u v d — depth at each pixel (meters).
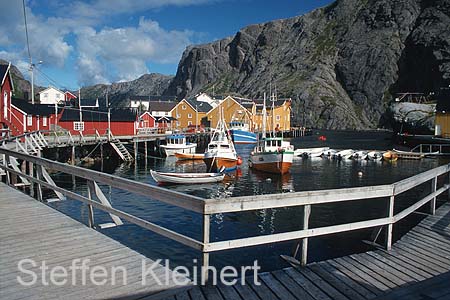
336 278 4.92
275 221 14.38
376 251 6.08
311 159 42.31
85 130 48.56
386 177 29.34
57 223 7.18
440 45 110.19
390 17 140.62
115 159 39.19
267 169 30.81
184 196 4.75
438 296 4.46
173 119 79.75
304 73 149.50
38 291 4.35
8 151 11.50
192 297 4.30
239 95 162.38
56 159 33.47
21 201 9.22
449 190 9.81
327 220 14.47
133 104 116.31
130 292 4.36
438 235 6.98
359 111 129.88
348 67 138.75
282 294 4.41
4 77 31.61
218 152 30.77
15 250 5.67
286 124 88.75
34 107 44.09
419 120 62.97
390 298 4.39
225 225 13.83
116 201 17.84
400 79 126.38
